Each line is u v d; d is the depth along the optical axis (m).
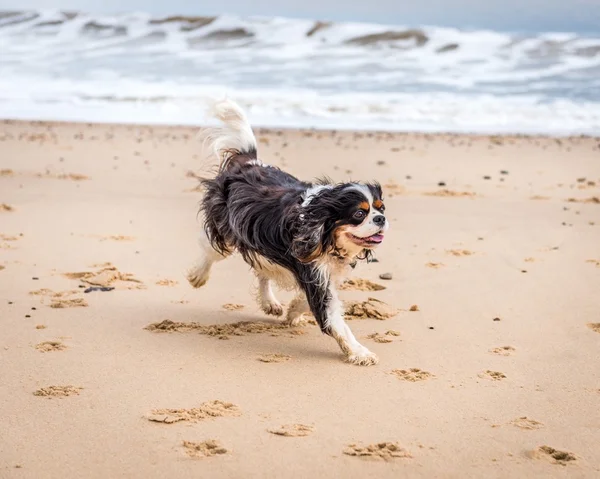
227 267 8.19
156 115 20.56
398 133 18.69
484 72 26.48
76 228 9.62
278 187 6.08
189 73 25.44
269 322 6.67
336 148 16.33
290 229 5.69
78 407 4.88
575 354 5.96
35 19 31.80
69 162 14.11
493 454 4.39
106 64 26.55
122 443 4.43
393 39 29.94
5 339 6.03
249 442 4.46
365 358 5.70
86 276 7.74
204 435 4.54
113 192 11.77
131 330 6.34
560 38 30.27
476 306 7.09
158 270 8.07
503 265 8.39
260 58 27.59
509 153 16.23
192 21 31.36
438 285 7.70
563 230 9.98
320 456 4.33
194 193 11.81
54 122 18.97
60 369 5.49
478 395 5.20
